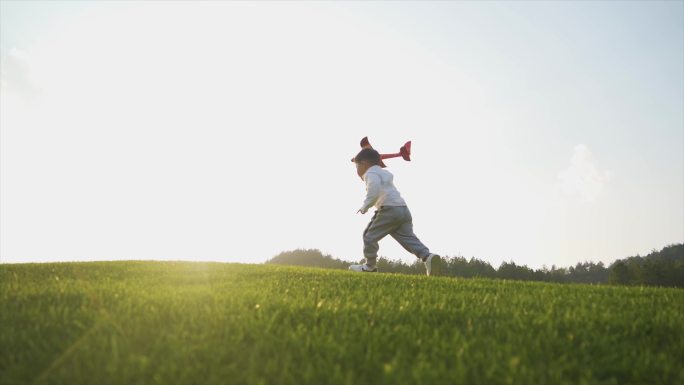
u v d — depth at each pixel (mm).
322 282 4438
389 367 1957
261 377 1933
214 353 2143
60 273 4734
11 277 4340
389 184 6926
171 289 3729
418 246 6926
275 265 6441
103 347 2189
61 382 1882
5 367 2064
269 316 2773
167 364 2008
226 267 5656
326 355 2170
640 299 3812
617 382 2033
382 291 3869
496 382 1934
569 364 2109
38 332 2426
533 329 2650
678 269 56188
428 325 2688
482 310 3113
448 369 2064
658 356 2287
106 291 3516
